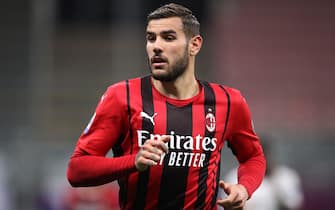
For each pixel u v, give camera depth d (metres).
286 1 50.50
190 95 13.82
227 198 13.12
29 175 37.56
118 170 12.59
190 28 13.40
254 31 50.28
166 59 13.09
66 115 47.25
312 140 37.00
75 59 49.81
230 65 49.78
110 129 13.31
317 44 49.94
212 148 13.70
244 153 14.77
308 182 36.03
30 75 47.72
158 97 13.58
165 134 13.38
